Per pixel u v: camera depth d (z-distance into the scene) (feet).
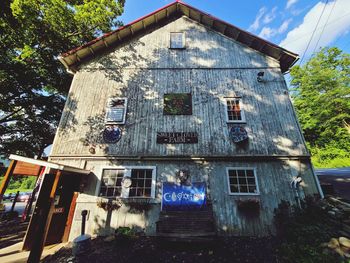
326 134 75.41
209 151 25.96
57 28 37.19
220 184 24.29
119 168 25.36
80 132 27.45
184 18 36.63
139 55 33.19
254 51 33.47
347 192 25.76
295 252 15.97
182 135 26.99
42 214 17.24
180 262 16.34
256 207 22.74
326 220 19.53
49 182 18.47
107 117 28.43
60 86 48.83
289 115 28.27
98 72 31.78
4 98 43.98
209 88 30.42
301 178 24.36
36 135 51.93
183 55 33.19
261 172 24.84
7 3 33.53
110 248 19.06
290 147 26.14
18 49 38.11
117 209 23.31
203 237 18.94
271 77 31.24
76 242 17.87
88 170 24.26
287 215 21.52
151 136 27.07
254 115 28.37
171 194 23.65
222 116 28.37
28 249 19.30
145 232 22.24
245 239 20.84
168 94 29.96
